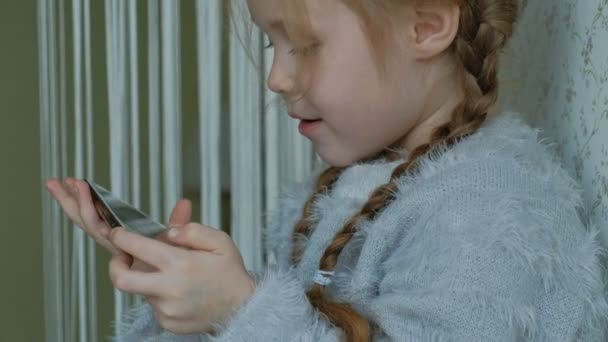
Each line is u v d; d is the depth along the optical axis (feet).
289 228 3.28
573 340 2.37
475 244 2.26
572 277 2.38
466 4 2.65
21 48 6.65
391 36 2.60
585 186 2.74
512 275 2.25
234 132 4.36
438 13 2.63
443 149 2.58
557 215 2.43
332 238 2.82
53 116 5.10
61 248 5.29
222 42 4.85
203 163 4.41
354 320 2.31
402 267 2.39
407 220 2.48
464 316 2.20
